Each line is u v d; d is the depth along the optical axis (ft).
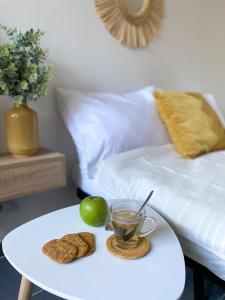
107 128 5.20
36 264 2.86
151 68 6.84
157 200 3.96
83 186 5.41
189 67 7.61
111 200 4.05
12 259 2.92
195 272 3.84
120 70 6.31
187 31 7.33
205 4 7.53
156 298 2.49
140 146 5.56
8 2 4.74
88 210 3.47
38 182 4.46
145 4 6.33
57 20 5.26
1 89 4.13
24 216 5.57
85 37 5.65
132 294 2.53
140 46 6.49
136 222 3.08
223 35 8.16
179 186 4.11
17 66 4.14
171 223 3.71
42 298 4.48
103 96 5.70
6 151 4.78
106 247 3.13
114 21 5.96
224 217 3.33
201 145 5.65
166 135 6.00
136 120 5.56
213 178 4.43
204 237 3.33
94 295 2.52
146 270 2.81
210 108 6.71
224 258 3.16
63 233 3.38
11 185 4.21
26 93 4.25
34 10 5.00
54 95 5.47
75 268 2.82
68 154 5.82
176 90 7.47
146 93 6.23
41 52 4.31
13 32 4.22
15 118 4.30
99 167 5.01
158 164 4.96
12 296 4.54
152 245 3.18
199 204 3.62
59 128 5.63
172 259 2.97
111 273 2.77
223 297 4.44
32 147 4.47
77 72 5.69
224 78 8.54
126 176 4.53
